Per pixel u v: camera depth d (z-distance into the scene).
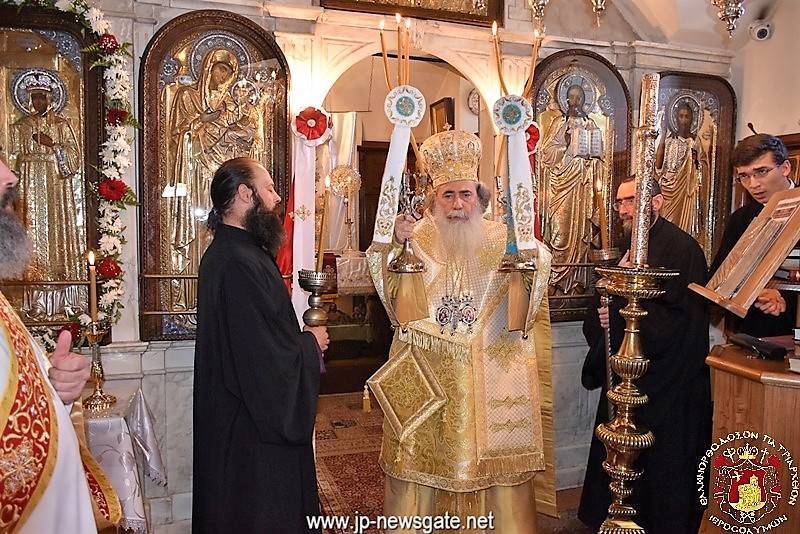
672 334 2.44
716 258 2.77
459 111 4.59
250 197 2.03
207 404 1.92
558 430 3.51
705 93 3.56
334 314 6.11
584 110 3.39
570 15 3.45
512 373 2.14
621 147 3.44
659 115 1.41
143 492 2.64
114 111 2.62
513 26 3.33
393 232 1.96
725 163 3.62
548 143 3.34
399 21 1.79
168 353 2.92
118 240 2.66
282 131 2.92
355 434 4.10
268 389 1.82
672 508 2.46
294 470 1.92
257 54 2.89
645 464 2.53
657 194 2.61
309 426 1.89
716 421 1.73
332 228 5.38
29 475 1.09
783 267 1.84
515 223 1.94
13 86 2.60
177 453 2.95
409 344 2.18
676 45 3.53
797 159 3.24
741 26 3.47
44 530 1.12
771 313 1.95
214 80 2.86
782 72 3.35
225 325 1.89
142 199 2.79
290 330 1.90
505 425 2.11
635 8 3.49
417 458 2.11
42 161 2.64
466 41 3.25
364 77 4.35
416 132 5.28
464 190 2.13
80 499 1.20
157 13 2.80
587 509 2.75
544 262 2.07
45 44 2.62
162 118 2.81
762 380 1.51
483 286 2.15
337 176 3.59
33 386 1.14
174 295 2.87
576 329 3.52
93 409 2.26
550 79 3.33
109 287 2.66
